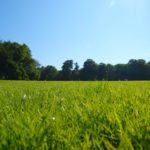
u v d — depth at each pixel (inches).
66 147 89.4
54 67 6525.6
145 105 164.6
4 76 5059.1
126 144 79.3
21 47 5315.0
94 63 6668.3
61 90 413.1
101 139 93.7
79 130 107.4
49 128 103.2
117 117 115.4
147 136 93.4
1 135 96.1
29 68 5433.1
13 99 259.9
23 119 120.1
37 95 306.8
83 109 154.2
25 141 89.7
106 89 362.0
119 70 6525.6
